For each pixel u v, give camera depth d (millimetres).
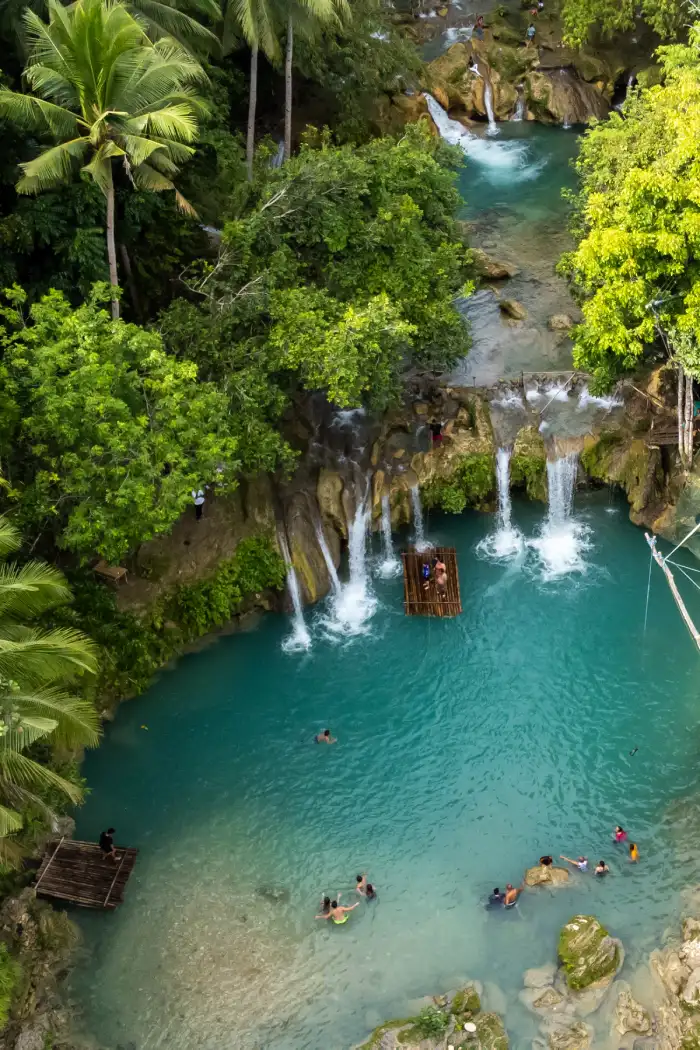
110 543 31984
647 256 37000
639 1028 28750
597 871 33000
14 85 39688
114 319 33688
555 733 37875
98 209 36469
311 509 43625
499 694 39469
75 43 30750
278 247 38719
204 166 43688
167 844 34375
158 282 44406
